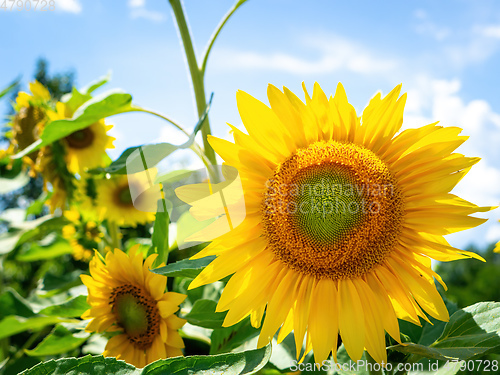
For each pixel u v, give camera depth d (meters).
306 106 0.29
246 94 0.28
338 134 0.31
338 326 0.29
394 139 0.30
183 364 0.23
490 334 0.27
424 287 0.29
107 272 0.36
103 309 0.35
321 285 0.30
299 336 0.28
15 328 0.42
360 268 0.30
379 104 0.29
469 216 0.28
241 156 0.29
